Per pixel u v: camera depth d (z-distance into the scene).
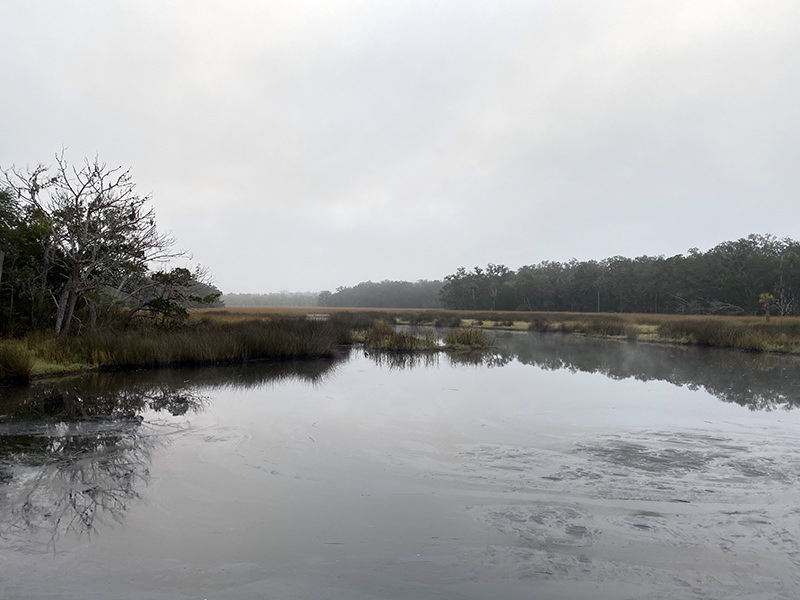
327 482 5.36
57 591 3.33
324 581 3.48
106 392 10.05
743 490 5.13
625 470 5.72
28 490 5.03
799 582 3.48
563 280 86.12
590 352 19.70
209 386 11.10
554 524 4.37
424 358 17.55
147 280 17.44
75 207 14.81
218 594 3.32
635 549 3.94
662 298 68.88
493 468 5.81
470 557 3.81
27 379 10.66
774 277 56.09
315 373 13.43
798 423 7.98
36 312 14.80
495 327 40.22
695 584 3.46
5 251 14.02
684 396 10.30
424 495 5.02
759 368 14.77
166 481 5.33
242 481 5.36
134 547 3.93
